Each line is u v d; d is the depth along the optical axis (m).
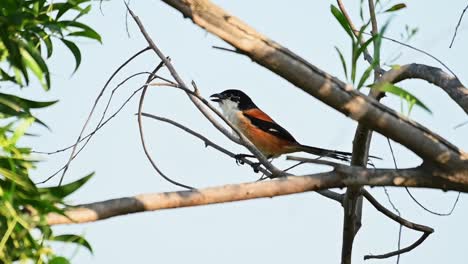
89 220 6.47
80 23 7.32
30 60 6.82
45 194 6.53
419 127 6.75
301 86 6.39
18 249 6.30
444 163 6.86
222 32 6.08
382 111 6.59
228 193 6.81
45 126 6.86
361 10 6.80
